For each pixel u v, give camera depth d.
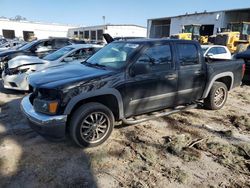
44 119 3.67
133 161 3.73
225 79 6.25
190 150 4.06
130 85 4.26
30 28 54.62
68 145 4.18
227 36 18.80
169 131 4.80
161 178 3.34
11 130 4.79
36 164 3.62
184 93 5.13
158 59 4.62
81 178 3.32
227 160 3.79
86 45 8.67
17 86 7.28
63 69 4.56
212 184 3.24
